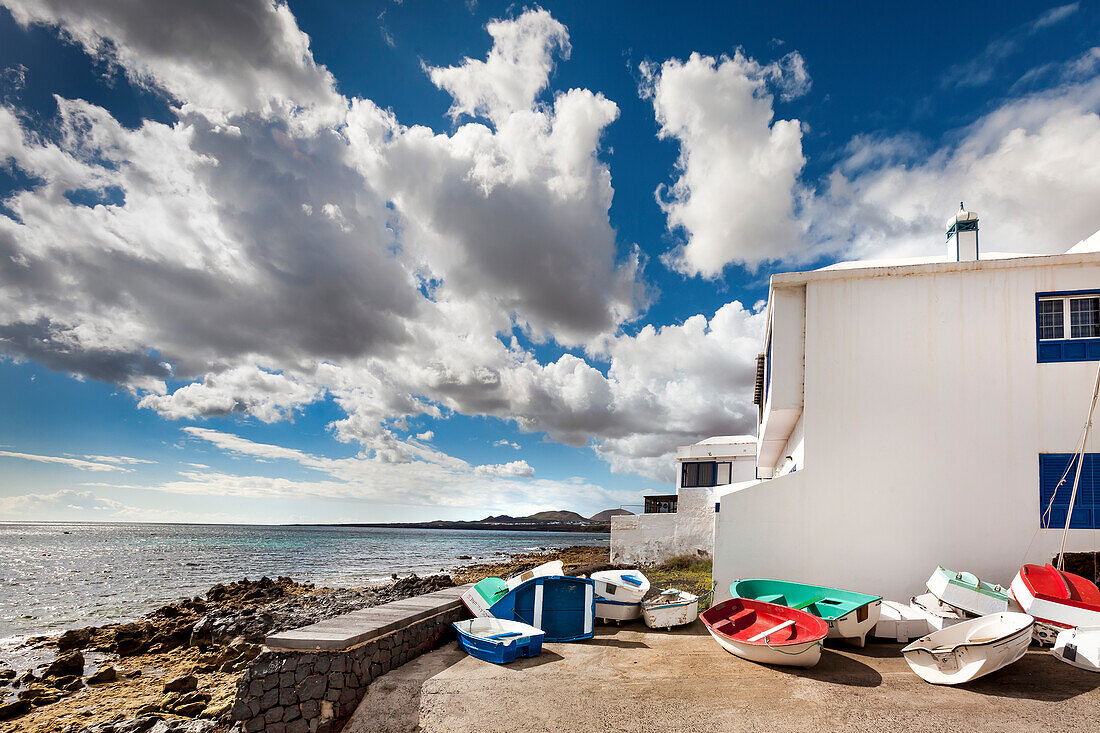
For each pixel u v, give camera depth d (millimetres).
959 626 8688
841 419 12758
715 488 17688
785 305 13758
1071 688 7594
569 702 7488
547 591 11062
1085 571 11047
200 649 15867
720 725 6805
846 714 6969
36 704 11203
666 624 11594
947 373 12406
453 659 9234
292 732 7203
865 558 12125
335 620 8883
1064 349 11922
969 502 11883
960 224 14375
